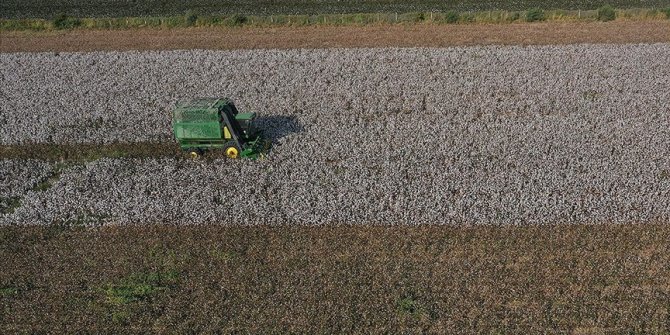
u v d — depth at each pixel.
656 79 32.06
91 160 26.44
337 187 23.34
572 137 26.30
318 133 27.48
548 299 17.31
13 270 19.41
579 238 19.84
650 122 27.47
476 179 23.38
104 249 20.28
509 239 19.91
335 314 17.03
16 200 23.81
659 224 20.56
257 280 18.45
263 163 25.05
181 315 17.31
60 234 21.27
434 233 20.34
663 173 23.75
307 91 32.25
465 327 16.50
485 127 27.58
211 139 25.22
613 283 17.91
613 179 22.97
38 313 17.59
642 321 16.48
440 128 27.59
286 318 17.00
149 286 18.48
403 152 25.64
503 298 17.41
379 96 31.34
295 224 21.20
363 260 19.19
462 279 18.17
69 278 18.95
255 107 30.50
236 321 17.02
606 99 29.98
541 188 22.62
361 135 27.08
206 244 20.36
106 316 17.42
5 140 28.09
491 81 32.50
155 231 21.14
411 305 17.31
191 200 22.64
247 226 21.23
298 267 19.02
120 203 22.66
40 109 31.19
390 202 22.11
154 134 28.09
